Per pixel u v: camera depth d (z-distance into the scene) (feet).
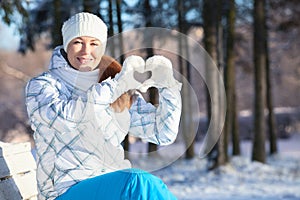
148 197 8.20
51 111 8.60
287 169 46.98
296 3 60.80
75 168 8.83
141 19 44.86
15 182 10.57
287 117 98.22
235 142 57.11
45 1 46.78
